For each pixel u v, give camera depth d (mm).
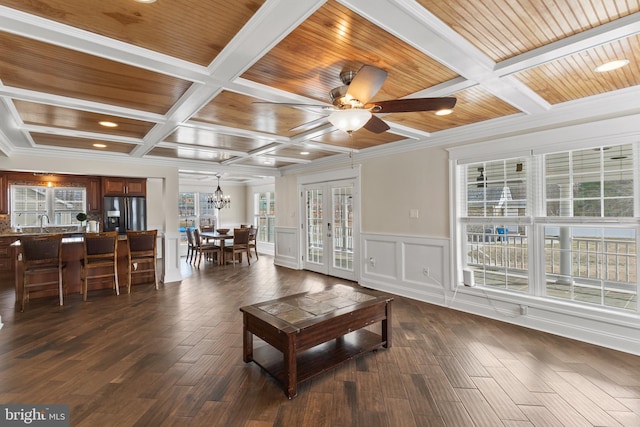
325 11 1621
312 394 2273
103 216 6918
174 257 5859
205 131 3791
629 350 2840
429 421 1987
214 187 10578
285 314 2527
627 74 2430
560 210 3299
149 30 1776
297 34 1841
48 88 2557
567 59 2170
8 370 2580
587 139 3035
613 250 3025
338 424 1961
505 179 3691
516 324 3553
